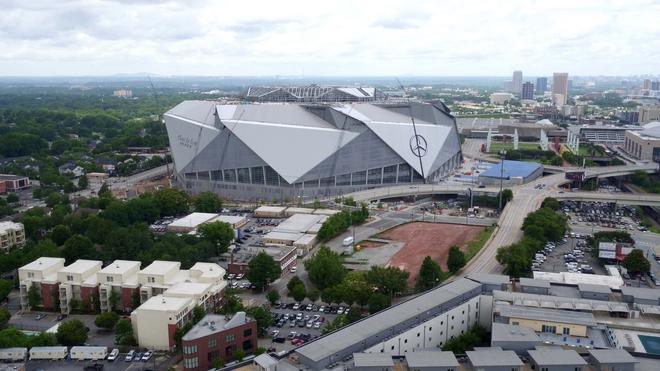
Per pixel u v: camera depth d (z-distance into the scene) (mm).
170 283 169000
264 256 186250
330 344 114000
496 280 152500
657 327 125562
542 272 182500
